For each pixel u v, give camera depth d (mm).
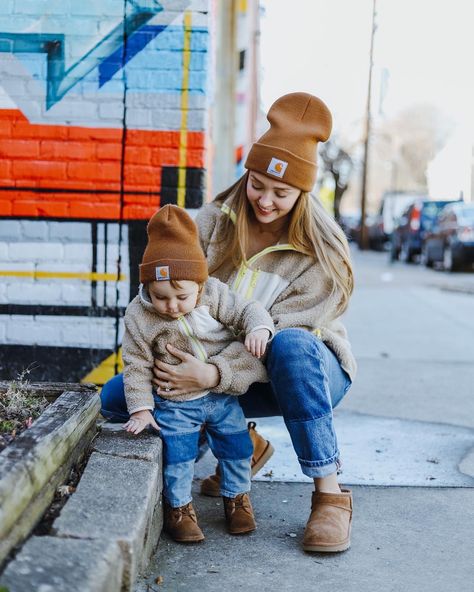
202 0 4066
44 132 4129
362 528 2992
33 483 2197
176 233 2674
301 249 2980
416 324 8914
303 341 2758
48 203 4160
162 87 4105
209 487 3291
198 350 2803
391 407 4938
